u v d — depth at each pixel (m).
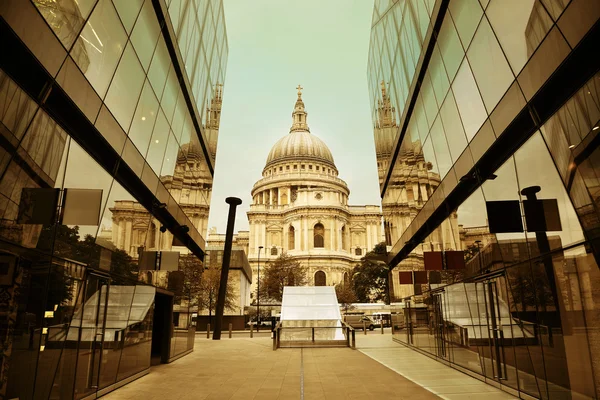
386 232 26.94
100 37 8.84
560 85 6.66
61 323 7.50
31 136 6.54
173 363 15.17
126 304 10.97
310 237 101.75
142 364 12.29
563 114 6.61
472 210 11.46
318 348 21.22
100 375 9.28
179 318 16.92
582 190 6.15
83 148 8.40
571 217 6.54
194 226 20.48
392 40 21.11
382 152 26.38
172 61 15.12
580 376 6.58
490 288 10.27
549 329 7.48
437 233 15.27
